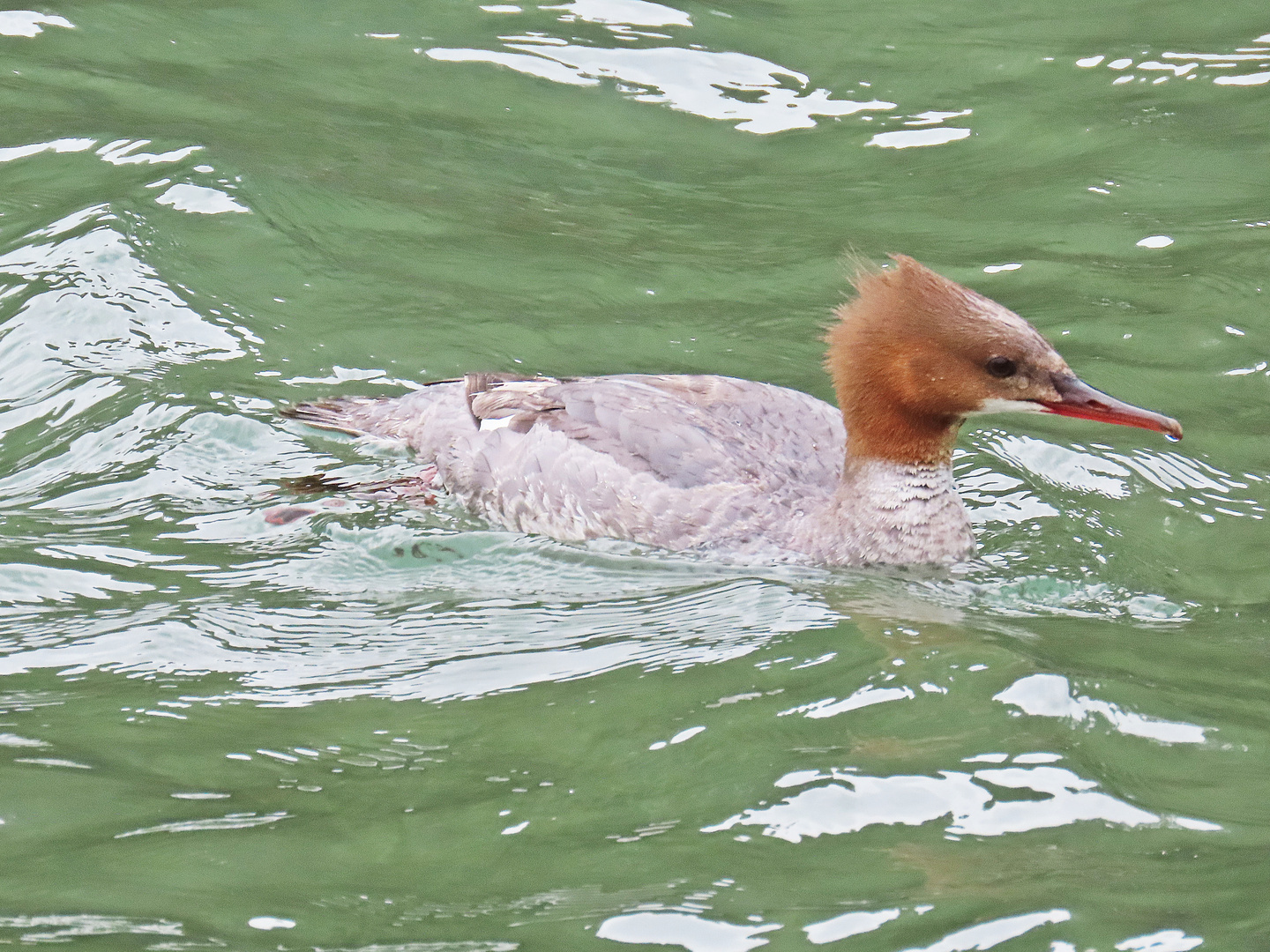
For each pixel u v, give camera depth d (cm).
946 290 1113
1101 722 880
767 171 1662
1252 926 706
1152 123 1714
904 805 807
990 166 1661
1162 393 1330
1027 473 1258
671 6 1923
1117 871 753
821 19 1911
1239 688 933
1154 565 1126
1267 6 1909
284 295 1433
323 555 1129
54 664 968
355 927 721
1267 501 1205
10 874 761
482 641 1011
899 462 1140
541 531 1186
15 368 1323
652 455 1167
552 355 1376
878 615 1031
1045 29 1888
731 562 1138
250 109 1709
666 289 1477
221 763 861
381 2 1930
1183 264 1505
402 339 1389
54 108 1683
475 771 850
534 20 1895
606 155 1680
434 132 1697
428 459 1258
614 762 857
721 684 937
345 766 859
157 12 1889
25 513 1158
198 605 1044
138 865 768
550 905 736
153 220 1498
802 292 1471
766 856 770
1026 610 1058
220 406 1285
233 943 709
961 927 712
